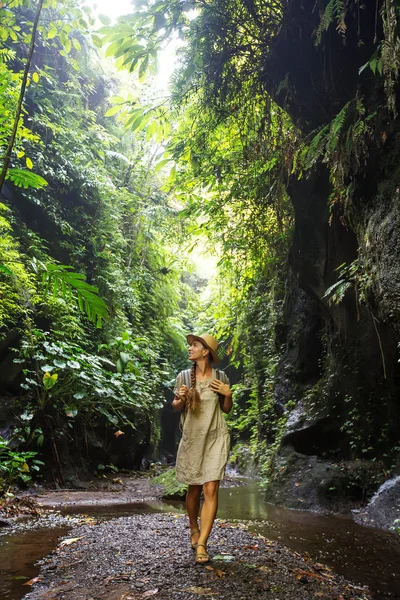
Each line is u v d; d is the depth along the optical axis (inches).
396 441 267.4
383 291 187.9
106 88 524.1
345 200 221.5
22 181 111.5
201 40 227.8
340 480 260.4
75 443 357.1
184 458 131.0
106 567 118.1
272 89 246.4
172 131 298.0
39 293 337.1
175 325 595.5
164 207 508.4
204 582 105.5
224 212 353.4
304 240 319.0
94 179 434.9
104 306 115.3
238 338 538.0
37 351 321.1
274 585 107.0
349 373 307.3
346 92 214.1
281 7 219.0
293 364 401.7
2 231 326.6
